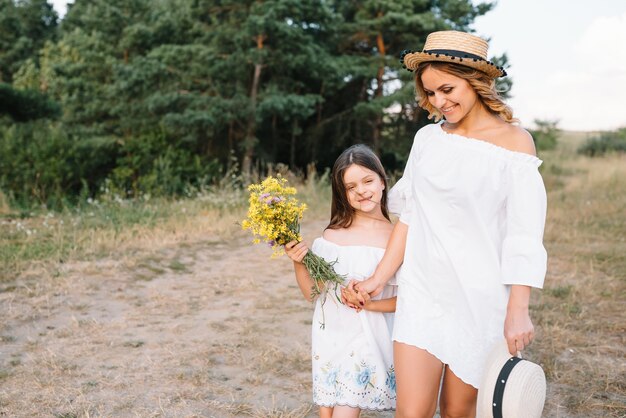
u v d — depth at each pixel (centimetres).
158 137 1572
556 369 413
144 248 784
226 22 1741
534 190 217
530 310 545
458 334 228
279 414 353
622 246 836
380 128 1973
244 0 1644
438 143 234
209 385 394
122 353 446
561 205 1235
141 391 383
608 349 450
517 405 205
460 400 235
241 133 1767
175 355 443
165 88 1697
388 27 1889
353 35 1962
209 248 823
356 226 279
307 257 260
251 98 1652
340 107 2025
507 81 1673
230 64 1639
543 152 2617
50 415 348
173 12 1961
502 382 208
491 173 221
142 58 1702
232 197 1168
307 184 1419
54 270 651
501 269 221
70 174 1279
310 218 1084
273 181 264
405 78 1852
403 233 252
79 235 825
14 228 878
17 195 1212
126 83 1675
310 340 481
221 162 1811
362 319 262
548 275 681
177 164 1479
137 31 1834
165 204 1151
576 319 521
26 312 524
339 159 273
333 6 2008
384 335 268
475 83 222
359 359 262
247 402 371
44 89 3519
